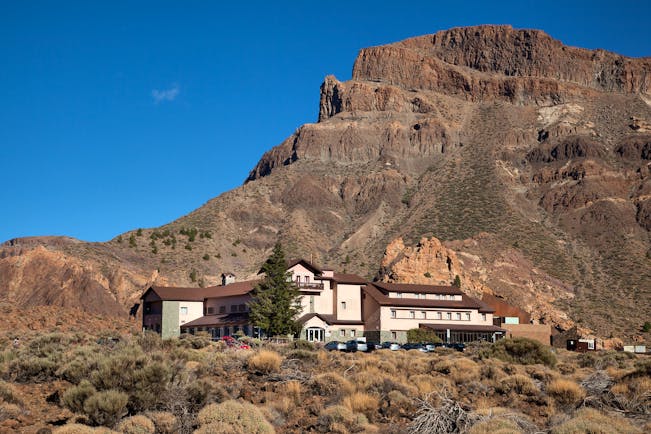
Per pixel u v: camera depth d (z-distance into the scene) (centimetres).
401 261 13800
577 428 2195
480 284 13600
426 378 3478
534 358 4719
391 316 8875
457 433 2392
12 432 2342
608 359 5350
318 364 4003
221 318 8900
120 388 2475
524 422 2431
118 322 9462
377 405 2823
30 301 11375
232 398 2770
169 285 14175
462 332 9031
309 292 8762
